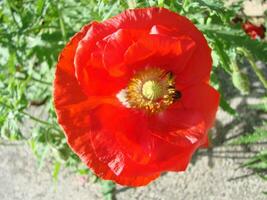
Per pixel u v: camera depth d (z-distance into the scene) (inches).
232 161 13.7
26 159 15.2
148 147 7.6
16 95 11.6
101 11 10.8
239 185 13.5
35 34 12.0
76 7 12.1
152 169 7.5
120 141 7.5
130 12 7.3
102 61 7.1
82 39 7.1
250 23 13.1
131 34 7.2
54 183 14.7
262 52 9.7
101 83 7.4
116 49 7.1
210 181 13.7
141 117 7.9
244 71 14.3
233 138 13.8
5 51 11.2
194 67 7.6
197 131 7.5
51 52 11.4
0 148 15.4
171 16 7.3
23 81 12.1
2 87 11.8
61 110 7.4
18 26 11.3
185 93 7.8
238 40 9.8
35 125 14.4
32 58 12.3
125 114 7.8
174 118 7.8
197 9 10.5
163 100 7.8
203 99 7.7
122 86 7.9
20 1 12.0
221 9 9.7
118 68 7.4
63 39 11.4
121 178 7.6
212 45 10.5
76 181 14.5
